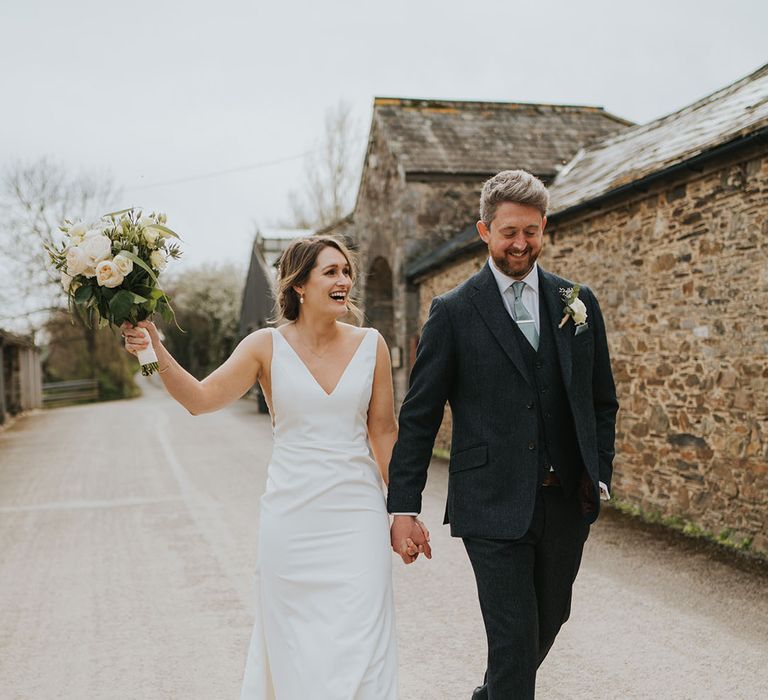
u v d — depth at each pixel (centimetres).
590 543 598
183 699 342
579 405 262
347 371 271
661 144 826
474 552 260
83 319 263
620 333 753
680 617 425
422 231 1365
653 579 499
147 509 801
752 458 579
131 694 349
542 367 261
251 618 448
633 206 725
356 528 259
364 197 1611
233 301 4459
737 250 592
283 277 275
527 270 264
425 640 400
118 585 525
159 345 261
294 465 264
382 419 286
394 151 1377
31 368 3114
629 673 352
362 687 238
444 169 1347
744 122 586
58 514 793
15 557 615
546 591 264
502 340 260
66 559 603
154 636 423
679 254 662
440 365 266
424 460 269
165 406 2875
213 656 391
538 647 260
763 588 474
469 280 276
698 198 636
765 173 561
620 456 755
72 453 1369
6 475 1128
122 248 259
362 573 253
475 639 400
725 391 608
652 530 640
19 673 378
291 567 257
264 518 265
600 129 1495
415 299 1368
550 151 1411
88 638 424
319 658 242
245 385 273
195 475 1029
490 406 261
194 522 725
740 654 371
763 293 567
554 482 262
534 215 257
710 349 625
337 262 271
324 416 265
